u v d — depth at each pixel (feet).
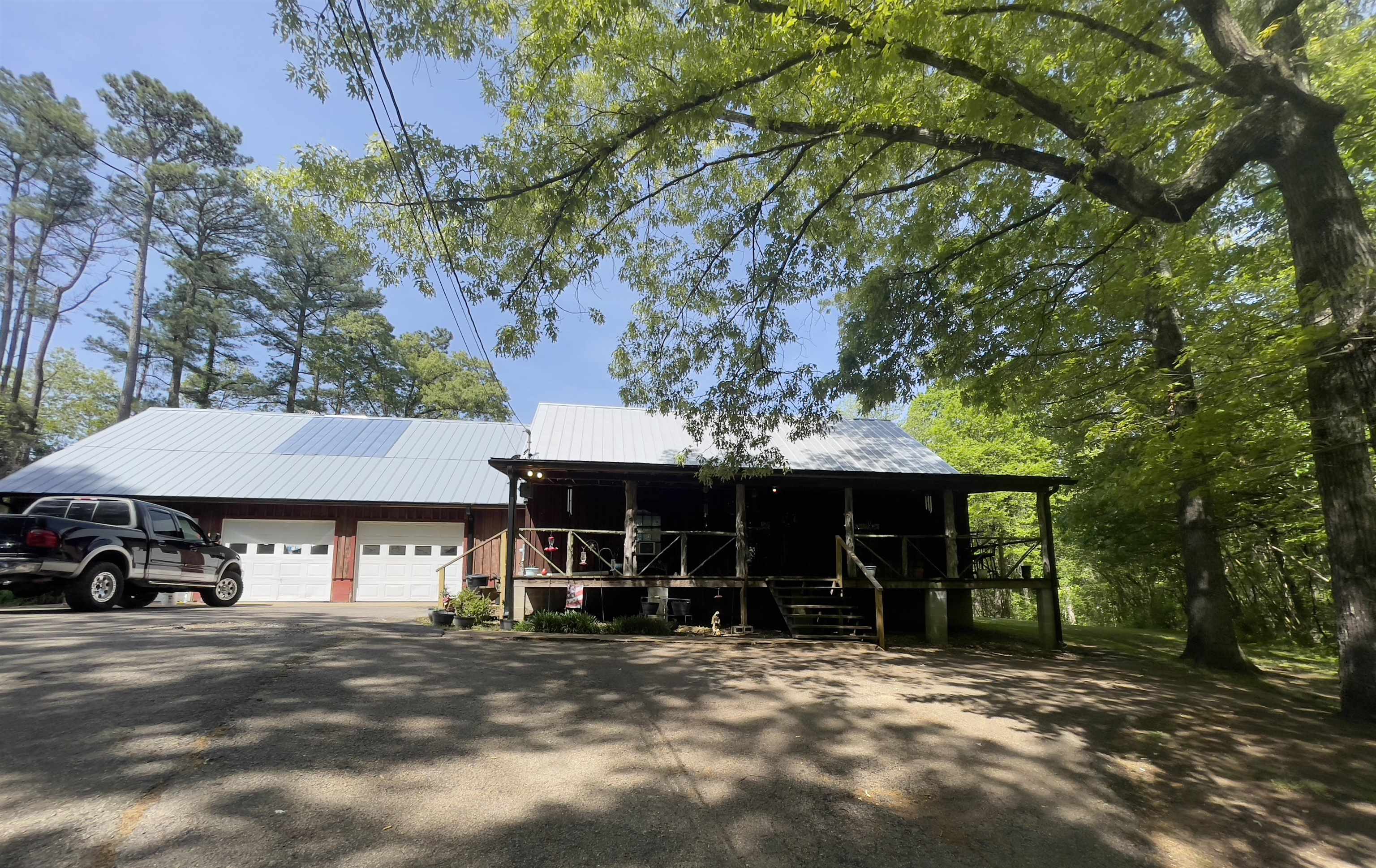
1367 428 21.50
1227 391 20.17
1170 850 12.92
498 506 57.06
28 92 89.45
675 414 32.83
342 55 19.45
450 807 12.07
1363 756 18.47
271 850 10.03
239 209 105.70
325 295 118.42
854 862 11.39
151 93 93.56
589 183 24.72
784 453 46.62
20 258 102.22
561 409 51.60
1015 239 30.91
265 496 54.54
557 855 10.78
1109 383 26.55
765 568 48.98
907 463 46.60
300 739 14.38
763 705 20.57
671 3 25.25
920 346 31.68
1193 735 20.29
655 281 32.35
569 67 22.95
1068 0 22.66
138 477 55.06
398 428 68.64
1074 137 22.44
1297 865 12.62
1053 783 15.70
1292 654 42.63
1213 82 20.31
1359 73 21.45
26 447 96.22
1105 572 61.67
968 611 49.62
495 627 36.55
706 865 10.86
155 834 10.11
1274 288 25.79
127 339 107.96
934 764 16.33
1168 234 26.89
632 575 39.78
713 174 30.91
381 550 56.75
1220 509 38.37
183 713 15.23
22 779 11.41
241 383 112.06
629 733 16.97
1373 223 26.03
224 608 40.22
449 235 24.57
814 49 20.77
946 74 24.00
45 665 18.58
